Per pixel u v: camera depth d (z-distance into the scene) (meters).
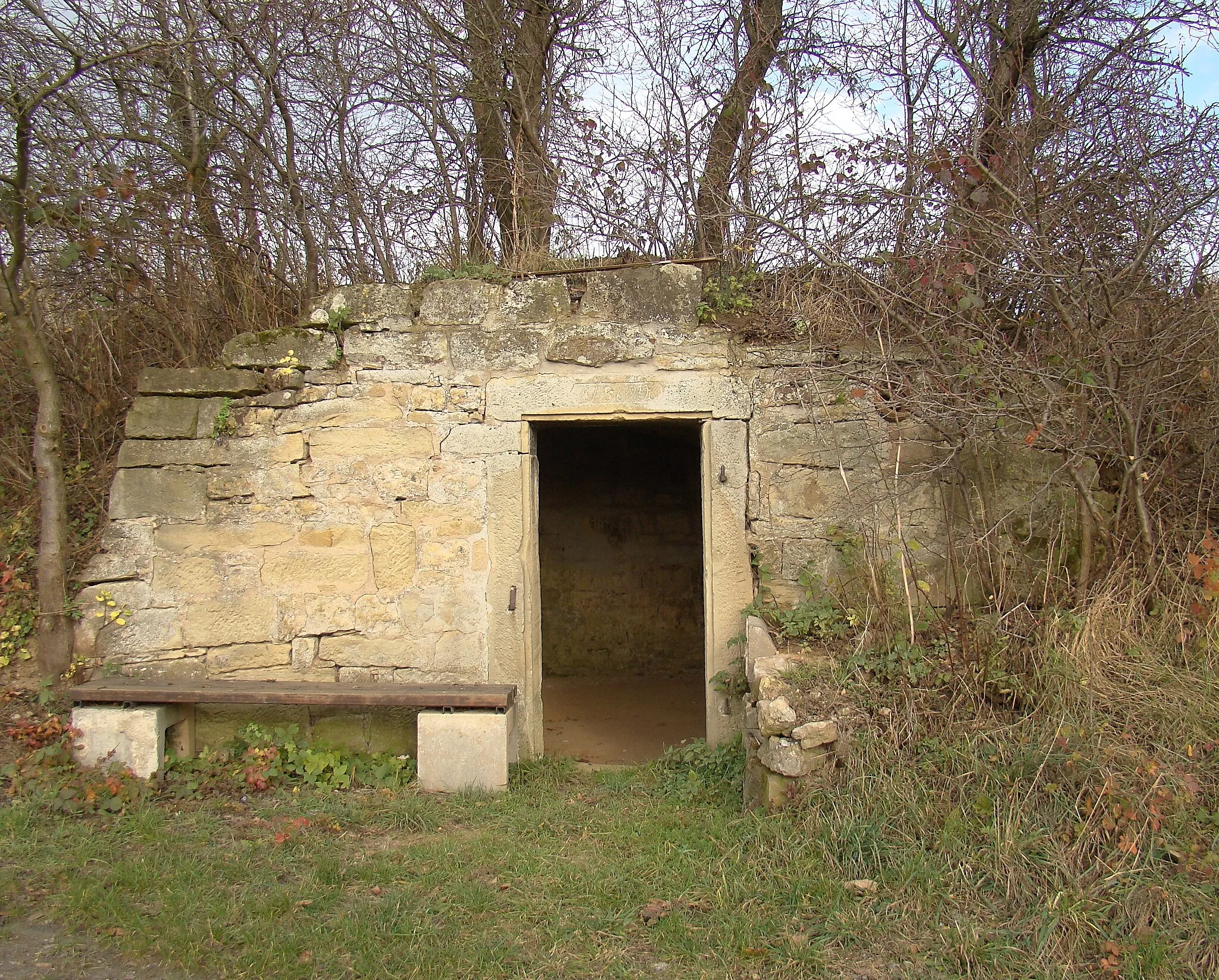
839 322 4.59
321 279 7.00
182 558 4.62
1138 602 4.02
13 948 2.82
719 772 4.41
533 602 4.76
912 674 3.81
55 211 4.92
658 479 8.17
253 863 3.41
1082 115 4.89
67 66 5.53
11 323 4.46
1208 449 4.20
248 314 5.94
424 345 4.73
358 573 4.67
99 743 4.16
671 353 4.70
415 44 7.49
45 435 4.46
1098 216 4.23
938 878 3.08
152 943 2.85
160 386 4.64
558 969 2.74
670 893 3.18
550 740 5.98
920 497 4.64
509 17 7.67
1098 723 3.51
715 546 4.68
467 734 4.26
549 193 7.04
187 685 4.36
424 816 3.92
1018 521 4.48
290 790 4.28
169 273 5.96
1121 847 3.05
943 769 3.49
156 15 5.99
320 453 4.69
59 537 4.47
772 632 4.50
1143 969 2.68
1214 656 3.81
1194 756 3.38
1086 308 3.93
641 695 7.39
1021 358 3.99
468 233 7.52
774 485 4.69
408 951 2.79
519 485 4.70
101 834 3.62
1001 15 5.49
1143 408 3.99
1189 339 3.93
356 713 4.61
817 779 3.55
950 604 4.23
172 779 4.24
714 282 4.85
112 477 5.04
